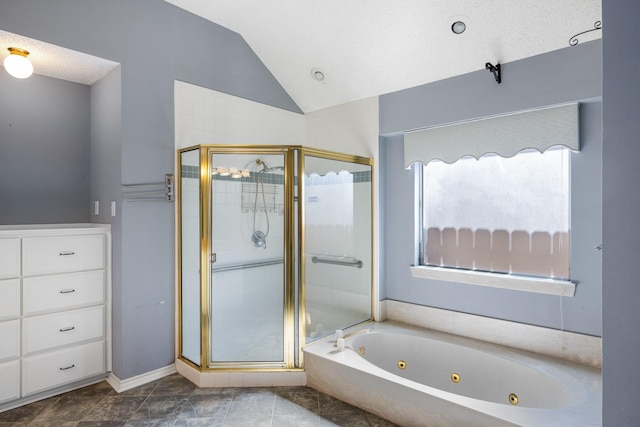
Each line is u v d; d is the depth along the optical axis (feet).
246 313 8.98
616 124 2.56
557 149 8.23
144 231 8.79
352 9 8.63
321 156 9.36
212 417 7.24
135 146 8.63
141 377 8.69
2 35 7.02
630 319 2.49
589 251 7.75
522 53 8.03
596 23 7.01
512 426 5.61
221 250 8.91
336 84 10.94
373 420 7.14
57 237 7.98
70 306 8.19
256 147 8.83
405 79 9.80
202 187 8.70
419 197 10.52
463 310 9.55
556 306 8.15
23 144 8.92
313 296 9.21
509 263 8.96
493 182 9.20
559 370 7.44
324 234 9.47
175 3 9.36
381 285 10.93
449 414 6.28
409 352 9.43
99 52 8.05
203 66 9.96
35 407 7.59
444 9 7.86
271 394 8.17
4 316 7.31
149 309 8.88
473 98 8.87
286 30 9.96
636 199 2.48
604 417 2.60
